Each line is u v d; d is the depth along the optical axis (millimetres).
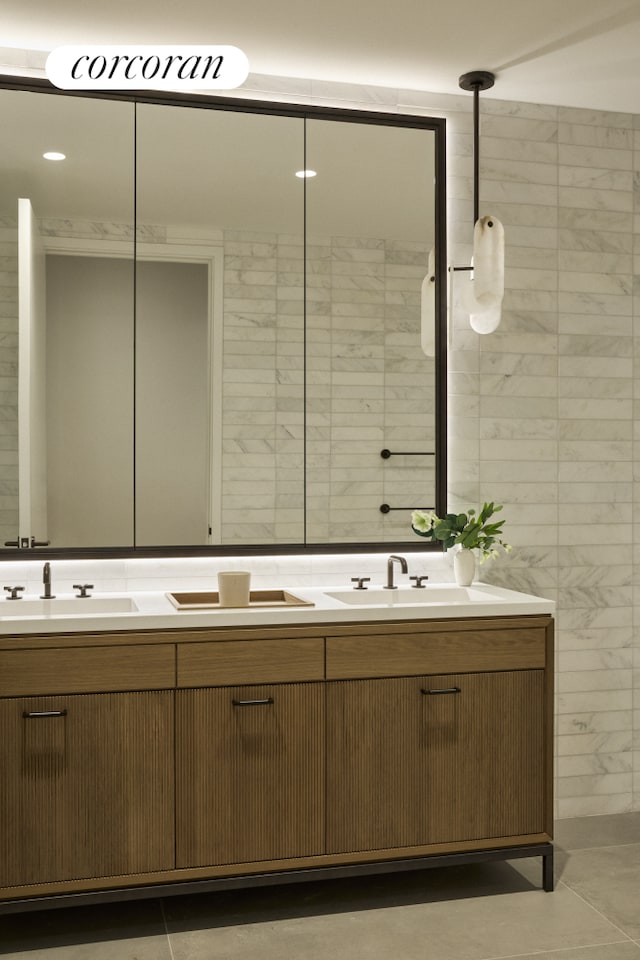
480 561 3408
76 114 3176
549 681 2988
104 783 2645
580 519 3670
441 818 2885
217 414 3297
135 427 3227
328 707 2803
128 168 3219
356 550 3410
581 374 3670
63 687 2619
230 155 3309
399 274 3463
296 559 3383
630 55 3174
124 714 2660
